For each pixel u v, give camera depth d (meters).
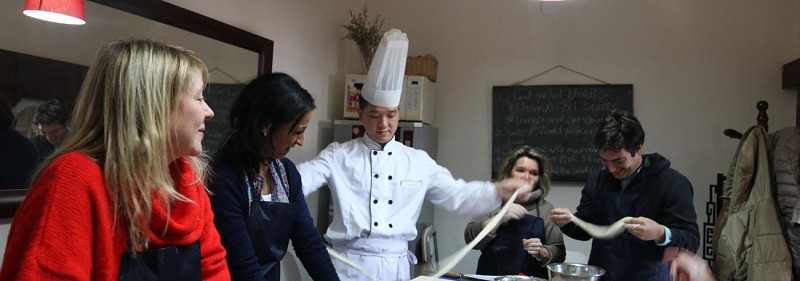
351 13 3.72
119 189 0.87
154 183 0.89
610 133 2.00
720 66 3.23
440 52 3.72
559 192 3.47
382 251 2.24
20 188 1.59
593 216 2.24
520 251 2.38
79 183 0.82
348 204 2.28
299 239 1.76
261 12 2.73
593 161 3.36
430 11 3.74
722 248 2.67
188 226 0.97
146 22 2.02
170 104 0.90
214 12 2.39
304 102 1.52
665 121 3.30
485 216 2.50
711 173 3.22
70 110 1.74
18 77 1.59
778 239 2.53
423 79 3.26
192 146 0.96
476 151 3.62
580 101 3.41
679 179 2.04
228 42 2.46
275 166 1.70
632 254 2.03
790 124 3.10
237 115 1.55
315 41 3.27
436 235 3.67
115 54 0.88
